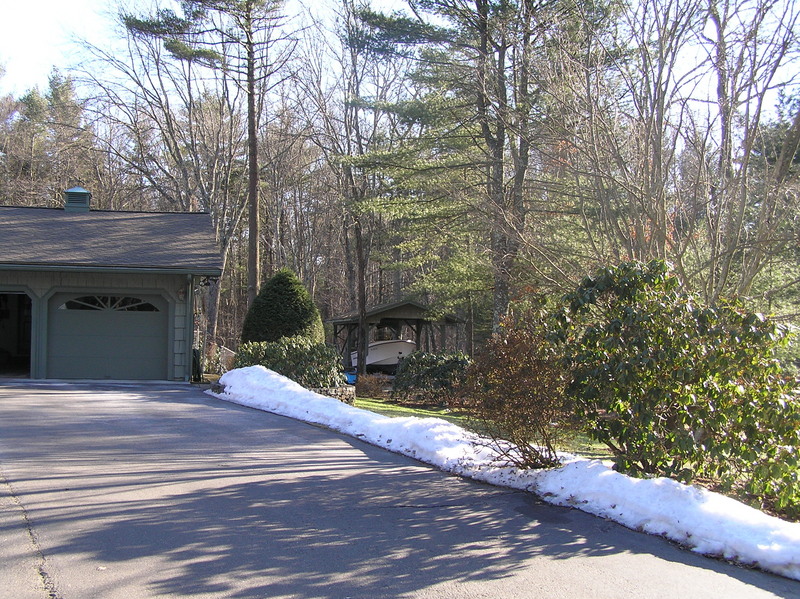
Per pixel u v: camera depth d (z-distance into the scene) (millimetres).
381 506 6473
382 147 31156
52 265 15945
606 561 5125
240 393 13594
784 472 6441
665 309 6695
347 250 38781
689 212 12102
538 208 19422
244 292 46844
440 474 7848
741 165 11227
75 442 8766
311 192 41312
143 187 34719
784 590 4688
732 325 6785
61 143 35531
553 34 14516
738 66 10492
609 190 12719
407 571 4812
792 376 7082
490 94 18453
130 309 17062
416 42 20422
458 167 20203
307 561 4938
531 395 7176
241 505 6309
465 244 23953
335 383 15828
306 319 19594
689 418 6539
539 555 5227
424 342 42469
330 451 8969
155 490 6656
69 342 16734
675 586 4688
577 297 7094
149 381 16812
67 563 4660
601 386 6734
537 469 7492
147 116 34812
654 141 11406
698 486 6375
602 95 13344
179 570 4641
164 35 25938
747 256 11008
